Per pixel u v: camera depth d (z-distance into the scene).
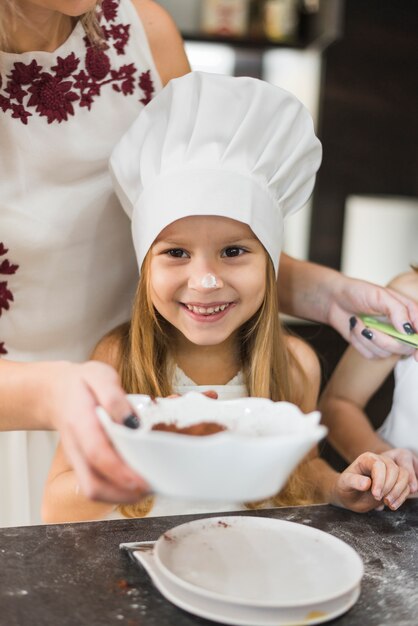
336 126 2.78
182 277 1.17
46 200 1.29
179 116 1.18
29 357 1.39
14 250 1.29
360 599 0.83
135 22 1.36
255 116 1.16
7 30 1.22
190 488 0.66
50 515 1.23
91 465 0.72
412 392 1.46
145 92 1.36
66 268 1.34
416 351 1.27
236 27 2.73
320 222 2.85
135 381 1.28
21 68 1.24
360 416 1.54
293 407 0.78
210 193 1.14
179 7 2.77
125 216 1.37
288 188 1.25
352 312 1.36
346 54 2.72
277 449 0.65
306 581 0.83
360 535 0.99
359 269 3.02
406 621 0.79
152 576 0.83
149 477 0.68
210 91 1.17
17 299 1.33
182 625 0.78
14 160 1.26
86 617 0.79
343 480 1.08
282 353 1.34
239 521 0.95
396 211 2.98
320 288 1.40
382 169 2.83
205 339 1.19
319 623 0.78
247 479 0.66
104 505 1.21
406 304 1.29
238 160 1.16
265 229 1.18
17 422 0.86
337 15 2.65
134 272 1.42
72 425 0.73
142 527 0.98
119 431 0.66
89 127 1.30
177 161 1.17
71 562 0.89
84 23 1.28
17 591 0.83
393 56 2.74
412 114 2.79
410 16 2.71
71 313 1.38
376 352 1.34
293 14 2.78
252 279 1.18
